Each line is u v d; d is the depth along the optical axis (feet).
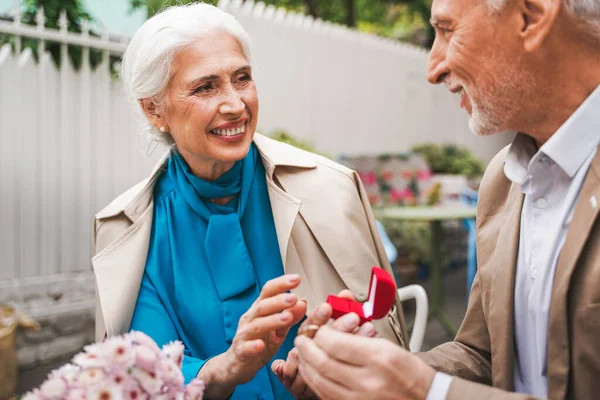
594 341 3.22
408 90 23.88
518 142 3.90
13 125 13.41
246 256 4.95
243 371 3.96
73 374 3.04
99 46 14.37
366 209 5.49
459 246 24.43
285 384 4.16
